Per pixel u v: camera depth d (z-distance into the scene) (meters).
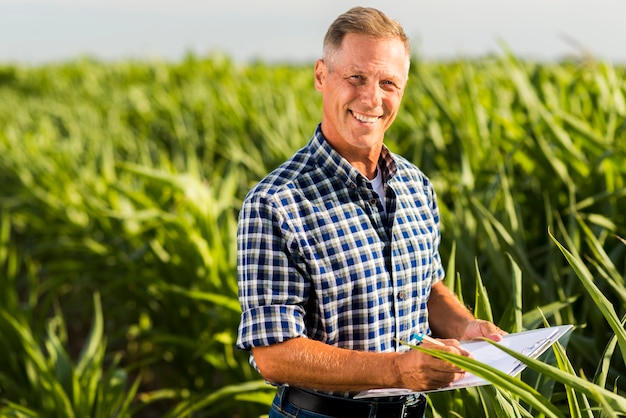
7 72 20.25
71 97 12.95
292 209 1.90
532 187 4.26
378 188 2.05
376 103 1.89
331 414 1.98
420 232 2.07
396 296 1.99
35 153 7.60
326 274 1.90
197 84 10.41
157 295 4.67
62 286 6.54
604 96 4.64
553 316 2.95
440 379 1.72
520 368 1.77
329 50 1.92
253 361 1.96
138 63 15.63
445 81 7.47
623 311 3.03
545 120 3.97
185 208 4.77
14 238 8.13
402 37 1.92
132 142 7.88
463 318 2.15
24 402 3.91
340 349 1.84
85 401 3.41
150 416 4.85
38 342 4.40
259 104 7.85
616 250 3.26
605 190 3.80
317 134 1.97
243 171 6.44
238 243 1.95
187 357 4.39
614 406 1.64
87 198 5.32
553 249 3.30
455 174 4.24
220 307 3.91
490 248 3.17
